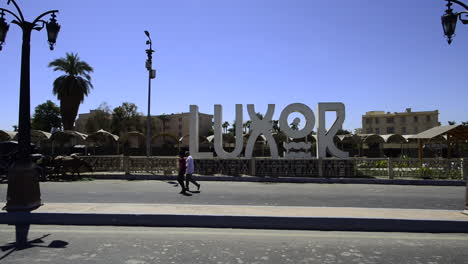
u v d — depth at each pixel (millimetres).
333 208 8242
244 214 7332
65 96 38438
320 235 6512
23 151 7945
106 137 37812
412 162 17609
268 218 7113
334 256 5207
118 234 6434
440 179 16891
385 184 16312
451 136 24922
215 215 7199
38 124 68062
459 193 13016
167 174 18203
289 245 5789
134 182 16094
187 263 4816
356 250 5527
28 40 8461
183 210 7781
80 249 5438
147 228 6980
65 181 16391
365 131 95000
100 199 10398
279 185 15484
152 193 12031
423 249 5602
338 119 19094
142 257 5059
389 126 91875
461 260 5043
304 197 11406
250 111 19500
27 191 7734
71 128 39656
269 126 19328
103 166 19109
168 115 94875
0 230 6676
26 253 5211
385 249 5586
